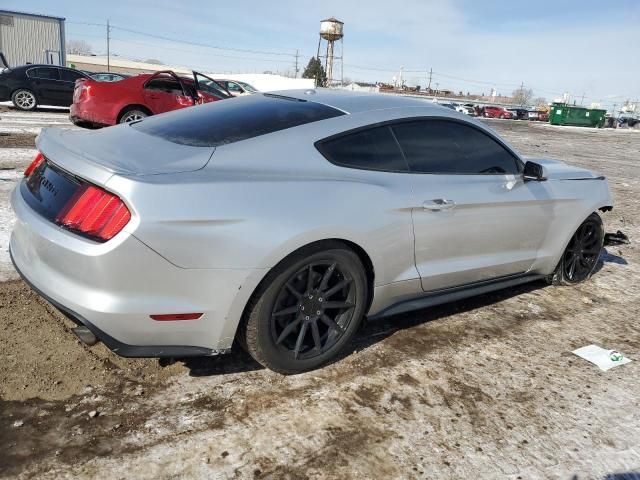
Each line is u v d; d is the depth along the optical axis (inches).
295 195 101.0
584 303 164.4
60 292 91.6
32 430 88.8
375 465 87.8
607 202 174.2
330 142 113.0
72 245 88.8
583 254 177.6
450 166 131.7
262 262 95.9
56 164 97.7
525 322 147.0
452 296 136.7
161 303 91.1
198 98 438.6
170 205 88.4
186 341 96.5
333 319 114.2
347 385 109.5
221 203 92.7
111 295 88.5
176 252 89.5
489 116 2253.9
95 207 89.5
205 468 84.2
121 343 91.9
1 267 148.5
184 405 98.9
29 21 1357.0
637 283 187.5
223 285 94.3
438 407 104.6
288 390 106.0
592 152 712.4
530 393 112.0
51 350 110.9
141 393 101.2
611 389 115.9
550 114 1824.6
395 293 122.8
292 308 105.3
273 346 104.3
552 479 87.9
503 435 97.7
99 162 92.4
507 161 145.6
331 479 84.3
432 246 125.4
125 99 404.8
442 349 127.9
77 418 92.8
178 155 99.7
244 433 92.7
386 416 100.4
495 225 138.6
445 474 87.1
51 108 645.9
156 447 87.7
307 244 101.7
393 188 116.6
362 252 112.6
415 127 127.6
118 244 86.0
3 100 576.1
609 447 96.8
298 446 90.7
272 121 114.7
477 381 115.0
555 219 156.9
